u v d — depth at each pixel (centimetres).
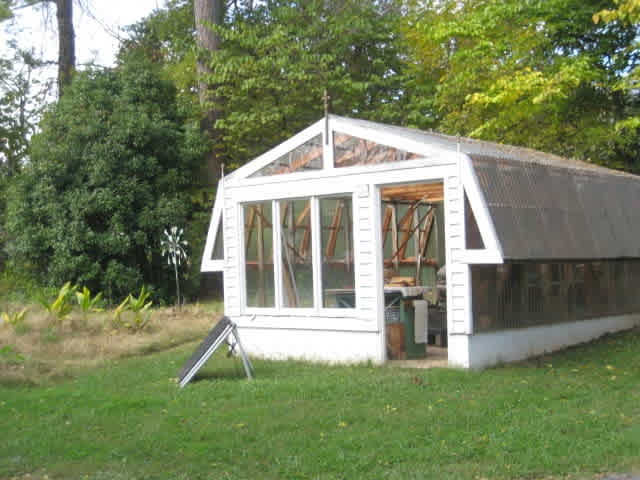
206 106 2456
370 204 1082
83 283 2134
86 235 2062
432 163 1021
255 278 1221
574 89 2045
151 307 2139
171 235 2144
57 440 731
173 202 2183
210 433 732
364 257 1087
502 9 2017
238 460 657
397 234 1498
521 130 2181
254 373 1052
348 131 1116
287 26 2625
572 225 1143
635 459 639
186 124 2355
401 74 2898
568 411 791
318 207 1145
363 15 2777
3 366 1096
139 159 2159
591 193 1252
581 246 1141
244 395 886
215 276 2444
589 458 639
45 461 675
